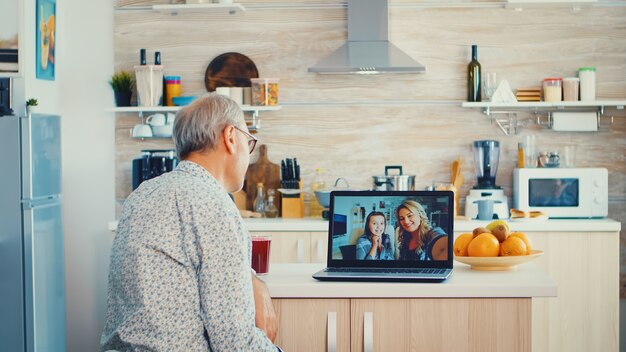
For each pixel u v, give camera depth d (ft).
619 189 17.29
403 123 17.47
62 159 17.81
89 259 17.87
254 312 6.77
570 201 16.34
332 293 8.18
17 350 14.74
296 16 17.53
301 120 17.57
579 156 17.35
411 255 8.94
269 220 16.52
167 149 17.65
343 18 17.44
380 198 9.09
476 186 16.94
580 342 15.70
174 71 17.75
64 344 16.14
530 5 17.06
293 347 8.30
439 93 17.40
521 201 16.40
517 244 9.05
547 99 16.84
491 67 17.37
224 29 17.66
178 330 6.57
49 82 17.26
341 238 9.07
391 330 8.21
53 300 15.61
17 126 14.53
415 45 17.40
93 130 17.81
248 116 17.62
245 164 7.43
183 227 6.68
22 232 14.62
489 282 8.21
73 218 17.84
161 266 6.61
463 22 17.35
